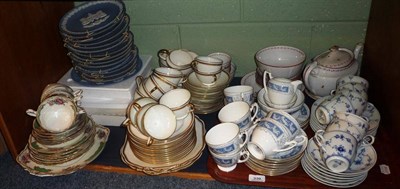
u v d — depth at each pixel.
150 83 0.95
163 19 1.17
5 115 0.94
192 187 0.88
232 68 1.16
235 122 0.85
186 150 0.89
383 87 0.95
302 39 1.13
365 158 0.82
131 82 1.05
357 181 0.79
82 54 0.99
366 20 1.06
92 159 0.94
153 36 1.21
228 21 1.14
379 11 0.96
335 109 0.86
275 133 0.78
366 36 1.08
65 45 1.01
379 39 0.97
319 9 1.07
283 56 1.10
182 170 0.90
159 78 0.94
